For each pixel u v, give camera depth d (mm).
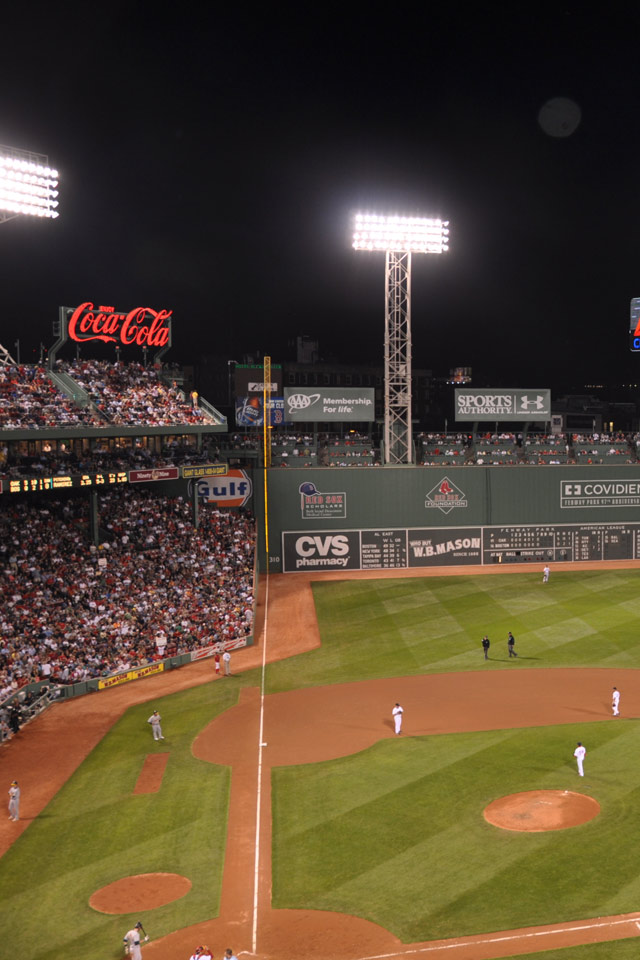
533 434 78750
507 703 36844
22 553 48000
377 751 32125
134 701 40094
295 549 65688
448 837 24828
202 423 59312
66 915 22109
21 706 37781
